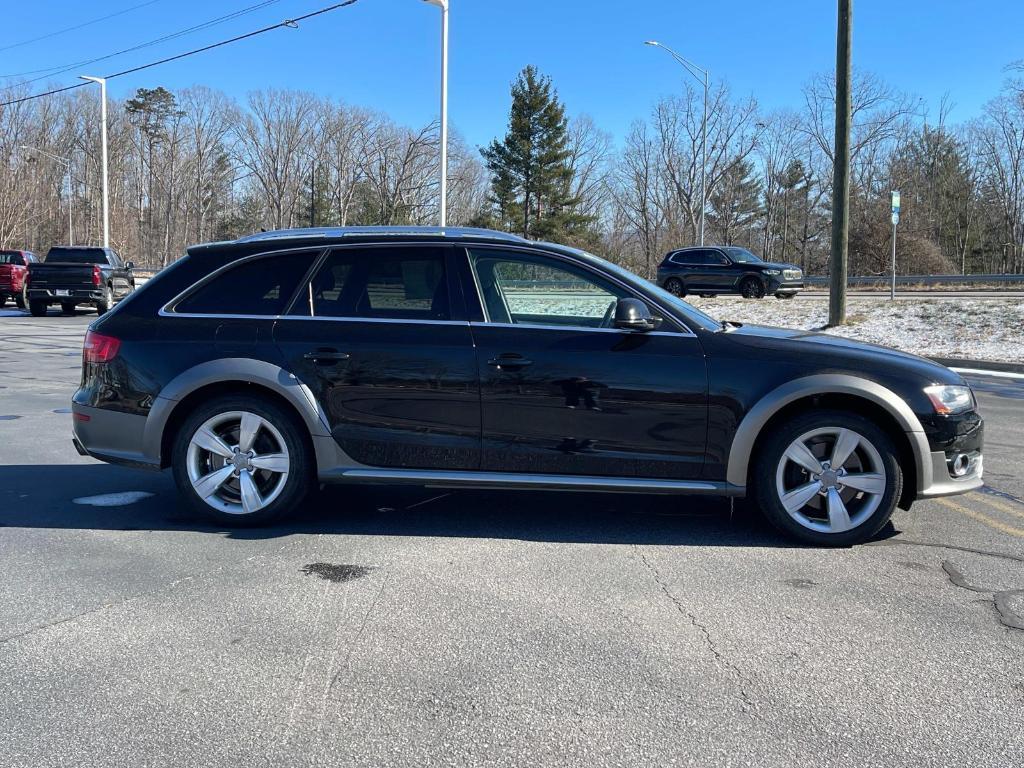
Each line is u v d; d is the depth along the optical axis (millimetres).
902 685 2959
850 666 3102
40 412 8648
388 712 2768
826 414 4363
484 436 4516
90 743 2580
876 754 2529
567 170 56094
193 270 4832
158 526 4840
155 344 4695
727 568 4160
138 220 83062
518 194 56094
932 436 4305
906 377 4344
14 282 24359
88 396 4797
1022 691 2916
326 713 2762
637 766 2467
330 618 3527
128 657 3166
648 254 64812
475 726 2684
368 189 76875
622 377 4398
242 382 4664
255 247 4832
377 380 4531
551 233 54719
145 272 60125
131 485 5801
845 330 16891
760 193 68875
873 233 42375
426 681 2980
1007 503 5391
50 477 6020
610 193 69688
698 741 2596
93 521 4930
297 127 76562
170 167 82000
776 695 2885
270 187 79250
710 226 68812
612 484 4473
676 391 4379
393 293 4656
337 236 4785
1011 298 20766
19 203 57062
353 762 2486
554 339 4465
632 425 4430
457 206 73062
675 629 3424
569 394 4430
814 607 3658
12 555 4328
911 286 33344
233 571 4094
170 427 4754
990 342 15141
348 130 74812
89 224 71438
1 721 2705
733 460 4398
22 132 67750
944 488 4383
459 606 3662
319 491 5660
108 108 75875
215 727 2676
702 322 4566
